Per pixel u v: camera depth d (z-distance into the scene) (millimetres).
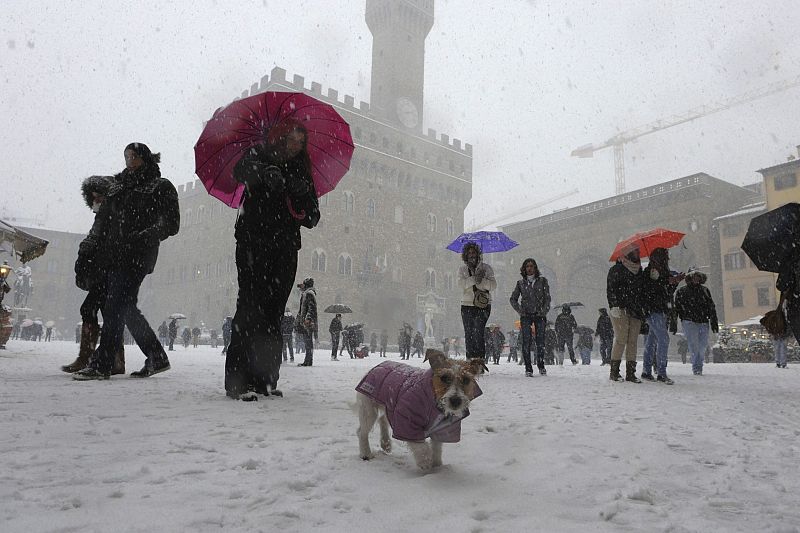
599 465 2617
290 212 5141
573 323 18062
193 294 62500
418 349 33781
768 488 2297
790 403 5180
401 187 60812
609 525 1780
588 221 60375
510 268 68438
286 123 5023
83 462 2354
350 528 1667
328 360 18062
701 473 2564
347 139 5543
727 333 29312
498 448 2941
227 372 4816
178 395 4797
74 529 1576
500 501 2002
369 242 56688
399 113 62000
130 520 1663
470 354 8664
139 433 3018
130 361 11320
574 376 9156
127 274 6117
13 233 12211
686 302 10492
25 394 4539
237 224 5121
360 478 2256
